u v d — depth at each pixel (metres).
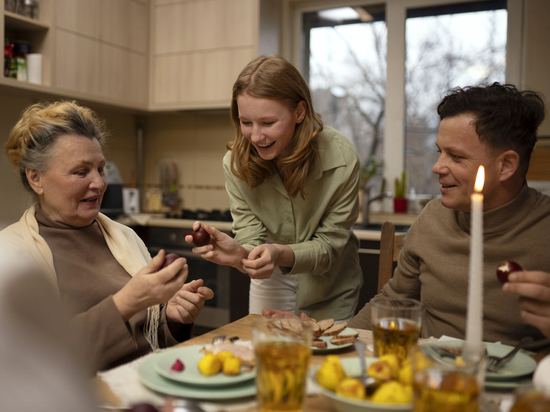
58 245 1.13
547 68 2.91
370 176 3.37
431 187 3.41
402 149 3.44
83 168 1.13
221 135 3.71
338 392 0.63
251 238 1.66
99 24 3.19
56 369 0.30
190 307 1.19
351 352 0.90
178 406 0.57
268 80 1.32
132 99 3.47
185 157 3.85
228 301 3.11
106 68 3.25
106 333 0.93
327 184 1.57
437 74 3.34
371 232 2.66
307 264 1.48
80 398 0.31
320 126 1.48
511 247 1.08
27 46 2.85
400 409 0.57
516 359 0.81
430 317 1.21
